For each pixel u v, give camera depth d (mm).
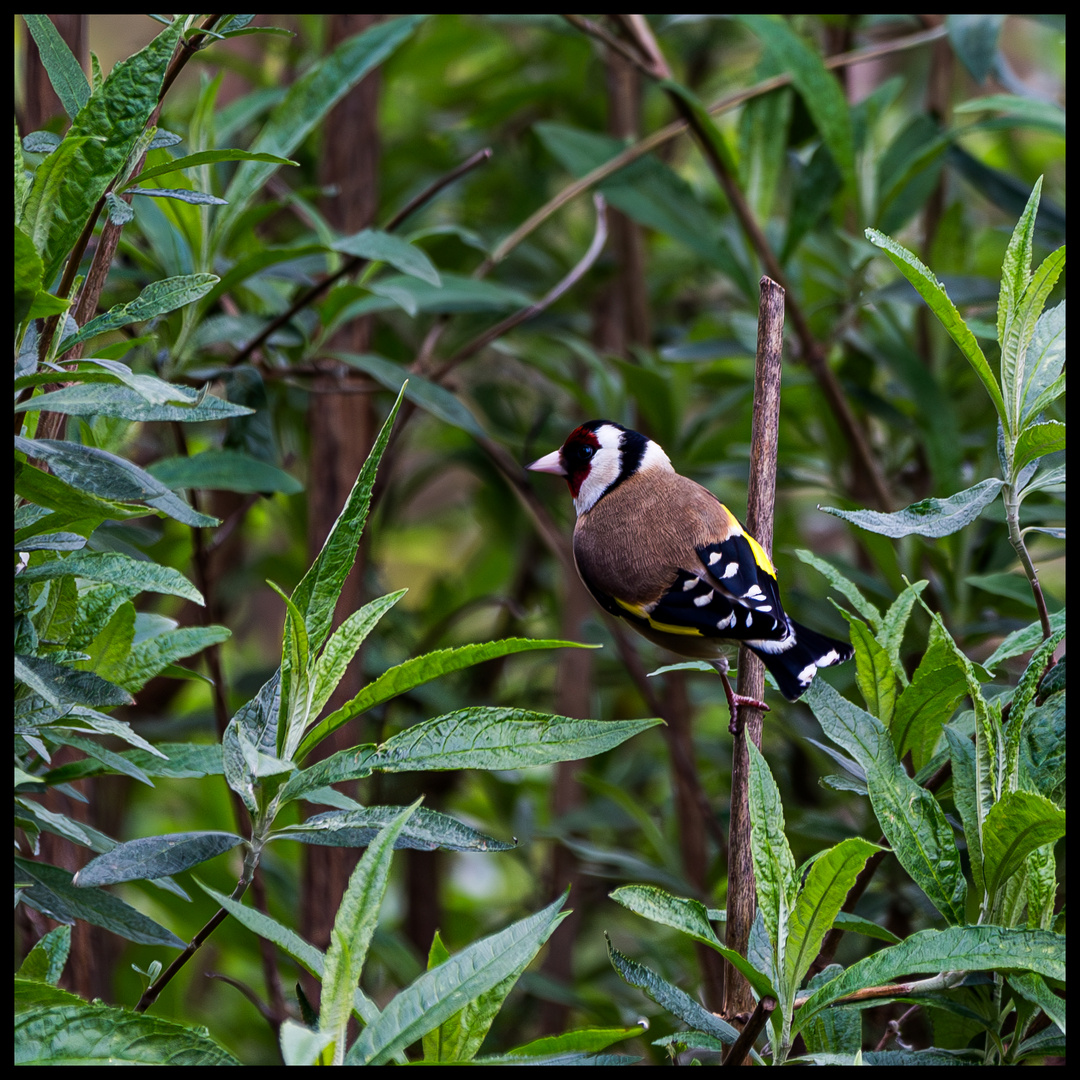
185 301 3912
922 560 8227
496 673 11609
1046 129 7926
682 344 9398
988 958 3514
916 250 10383
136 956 8586
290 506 10133
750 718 4938
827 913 3654
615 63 11180
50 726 3885
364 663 9719
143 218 6941
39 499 3754
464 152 12023
